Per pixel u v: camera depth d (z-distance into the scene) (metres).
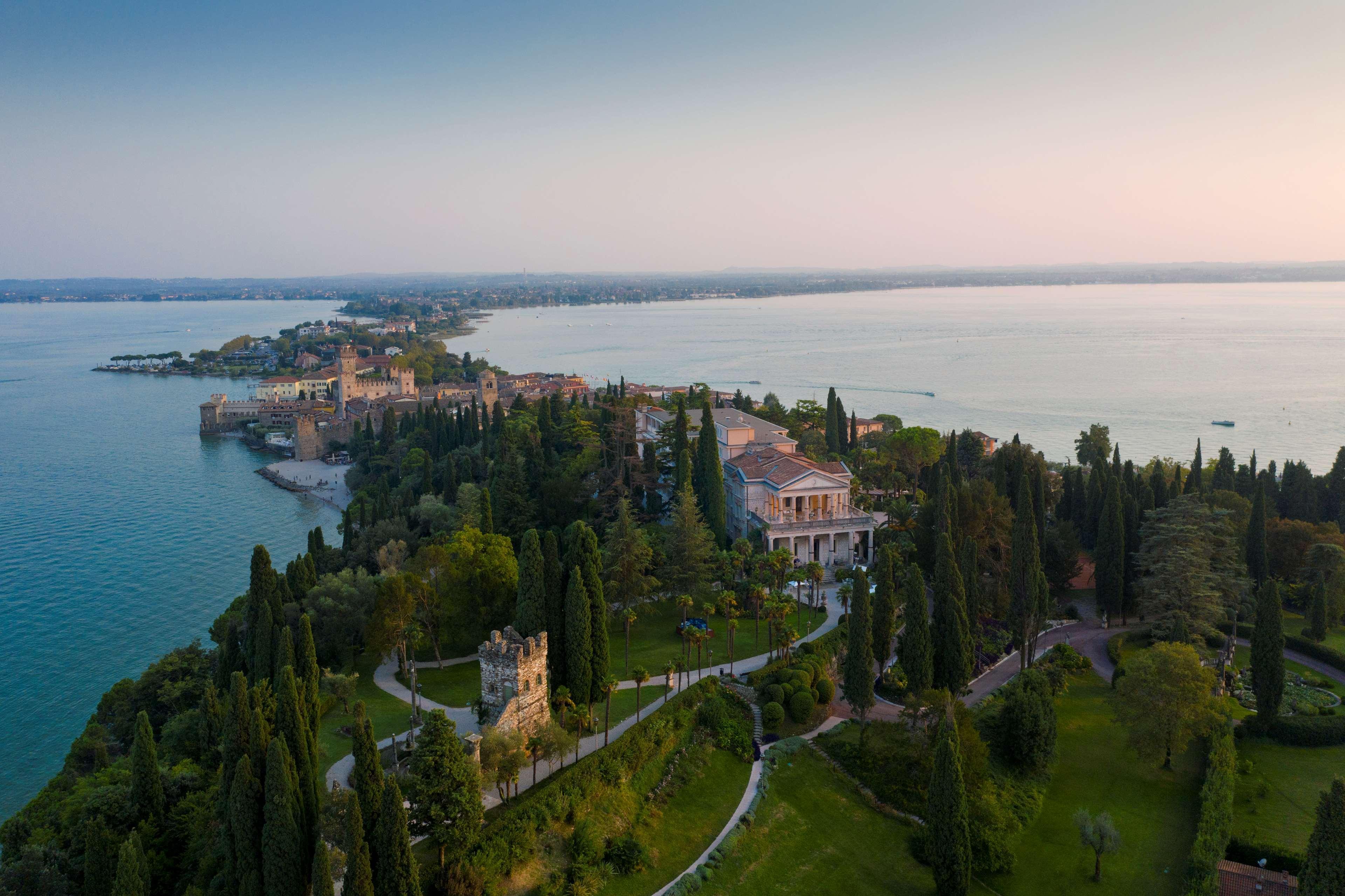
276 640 108.56
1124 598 154.00
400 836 69.81
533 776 92.06
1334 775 108.44
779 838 96.69
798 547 166.25
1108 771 110.81
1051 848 97.56
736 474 180.62
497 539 136.25
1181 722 106.12
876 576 138.75
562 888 84.25
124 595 199.75
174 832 86.12
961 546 148.62
